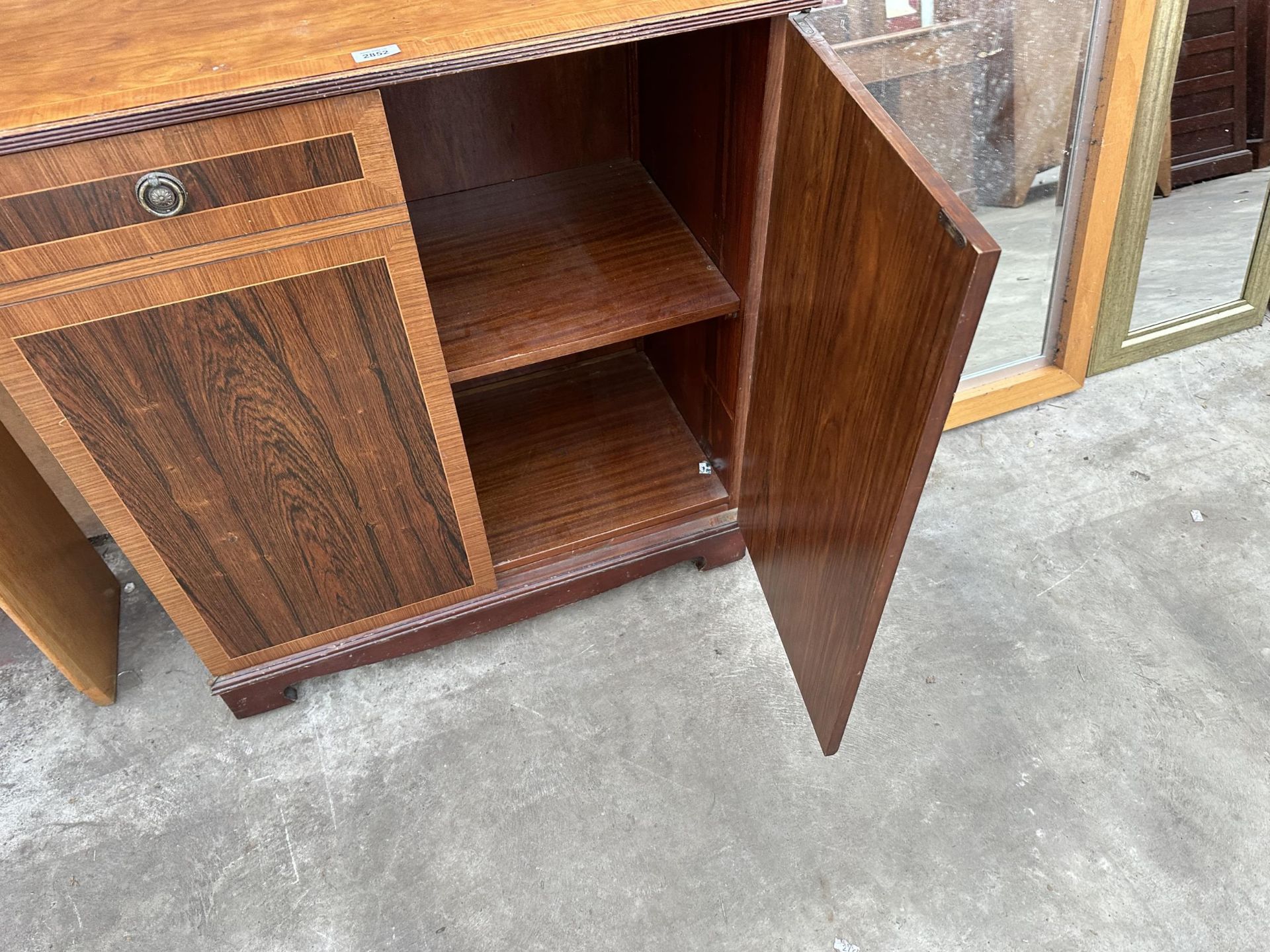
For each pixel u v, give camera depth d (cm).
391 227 88
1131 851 111
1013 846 112
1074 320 159
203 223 82
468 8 88
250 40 83
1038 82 136
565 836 115
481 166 136
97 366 87
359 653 127
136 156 76
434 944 107
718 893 110
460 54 81
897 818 115
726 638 137
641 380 162
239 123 77
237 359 92
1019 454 161
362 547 116
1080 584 140
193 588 111
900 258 76
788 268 103
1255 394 167
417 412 104
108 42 84
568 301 118
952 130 139
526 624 140
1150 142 142
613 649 136
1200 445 159
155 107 74
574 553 134
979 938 105
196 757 125
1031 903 107
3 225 76
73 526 139
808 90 89
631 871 112
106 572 145
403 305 94
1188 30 136
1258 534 145
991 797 117
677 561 140
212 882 113
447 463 111
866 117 78
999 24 130
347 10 88
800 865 112
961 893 108
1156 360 175
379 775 122
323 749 126
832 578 103
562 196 136
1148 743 121
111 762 125
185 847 116
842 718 109
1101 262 153
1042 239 153
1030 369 168
